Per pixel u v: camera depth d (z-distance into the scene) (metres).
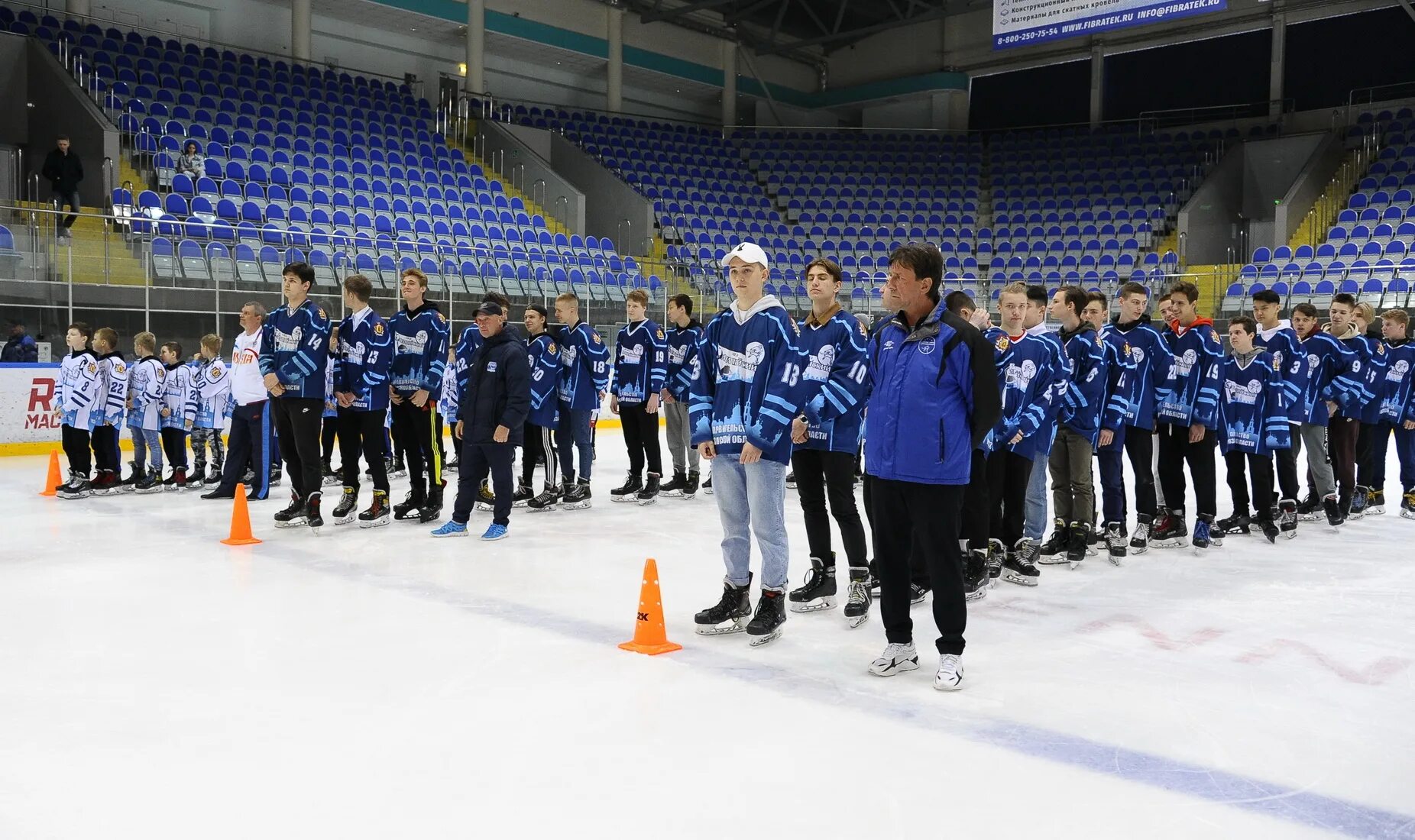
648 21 28.58
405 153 22.53
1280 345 7.50
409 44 26.81
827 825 2.76
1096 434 6.49
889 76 32.59
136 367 9.61
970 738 3.45
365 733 3.43
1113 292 22.94
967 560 5.57
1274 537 7.49
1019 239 26.27
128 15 22.27
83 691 3.83
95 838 2.66
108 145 16.55
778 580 4.70
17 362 12.64
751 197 28.30
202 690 3.85
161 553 6.59
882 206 28.45
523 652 4.41
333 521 7.87
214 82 20.88
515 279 18.39
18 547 6.78
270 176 18.66
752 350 4.60
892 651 4.20
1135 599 5.64
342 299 15.86
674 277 22.66
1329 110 25.84
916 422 4.01
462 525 7.38
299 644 4.49
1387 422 9.23
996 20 22.75
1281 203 22.28
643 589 4.52
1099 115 29.16
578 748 3.32
